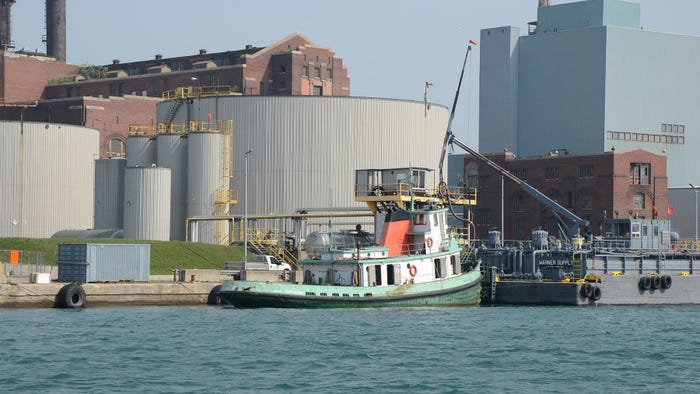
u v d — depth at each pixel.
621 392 163.12
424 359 188.12
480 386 165.62
